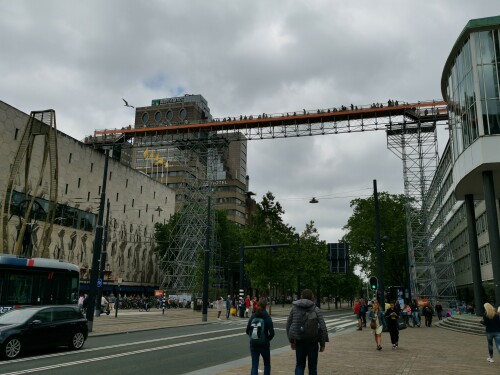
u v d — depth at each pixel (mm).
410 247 56844
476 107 31328
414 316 33125
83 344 17016
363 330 28000
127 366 12156
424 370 11391
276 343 19422
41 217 54062
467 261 59781
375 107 58688
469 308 45438
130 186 76625
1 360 13203
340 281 85688
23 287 19438
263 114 62219
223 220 86312
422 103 56562
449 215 71000
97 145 70125
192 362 13086
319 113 59688
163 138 70875
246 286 86188
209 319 37219
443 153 71125
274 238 49812
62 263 21562
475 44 32125
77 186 62469
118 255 71562
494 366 12297
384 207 67562
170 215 87875
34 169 53844
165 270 81750
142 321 32250
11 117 51188
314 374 7895
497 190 36844
